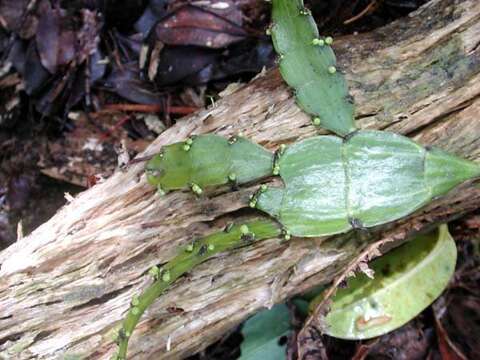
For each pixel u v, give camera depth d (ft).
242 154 0.74
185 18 1.08
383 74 0.79
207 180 0.74
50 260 0.79
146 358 0.83
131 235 0.78
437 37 0.80
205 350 1.01
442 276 0.87
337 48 0.81
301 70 0.75
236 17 1.09
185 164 0.73
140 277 0.79
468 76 0.78
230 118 0.80
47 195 1.15
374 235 0.82
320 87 0.75
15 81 1.17
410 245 0.88
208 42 1.08
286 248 0.80
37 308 0.78
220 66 1.10
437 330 0.97
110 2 1.14
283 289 0.85
